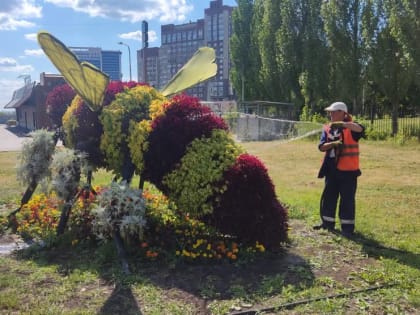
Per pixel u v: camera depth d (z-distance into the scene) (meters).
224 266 4.93
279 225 5.30
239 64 40.09
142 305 3.99
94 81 5.27
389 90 21.94
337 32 25.06
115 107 5.61
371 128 21.91
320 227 6.51
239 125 23.17
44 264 4.99
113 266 4.86
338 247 5.69
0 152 20.16
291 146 18.98
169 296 4.18
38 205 6.80
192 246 5.24
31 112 43.34
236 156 5.28
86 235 5.60
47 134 6.27
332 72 27.23
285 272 4.78
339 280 4.61
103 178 11.15
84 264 4.94
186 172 5.25
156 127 5.43
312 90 28.30
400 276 4.67
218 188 5.12
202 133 5.42
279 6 31.58
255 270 4.84
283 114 31.25
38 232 6.00
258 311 3.87
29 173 6.25
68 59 4.95
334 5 25.03
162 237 5.43
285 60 30.11
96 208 5.06
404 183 10.43
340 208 6.28
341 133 6.17
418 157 15.24
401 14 19.80
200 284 4.43
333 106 6.23
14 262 5.08
